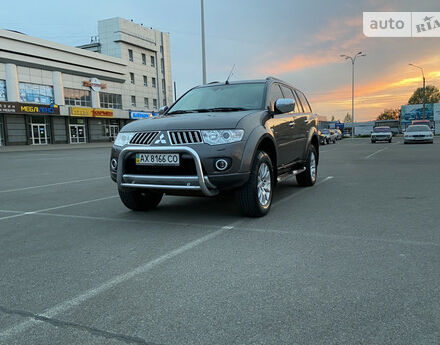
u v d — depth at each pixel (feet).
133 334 6.70
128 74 165.27
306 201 18.75
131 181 14.65
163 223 14.88
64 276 9.53
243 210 15.05
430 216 14.78
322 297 7.91
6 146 111.14
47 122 127.54
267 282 8.77
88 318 7.31
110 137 154.30
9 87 114.21
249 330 6.72
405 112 219.20
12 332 6.85
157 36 184.14
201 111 17.11
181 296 8.15
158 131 14.17
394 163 39.29
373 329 6.64
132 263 10.34
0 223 15.80
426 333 6.48
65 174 37.09
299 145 21.15
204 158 13.34
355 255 10.43
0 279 9.42
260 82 18.71
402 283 8.51
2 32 110.52
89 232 13.88
